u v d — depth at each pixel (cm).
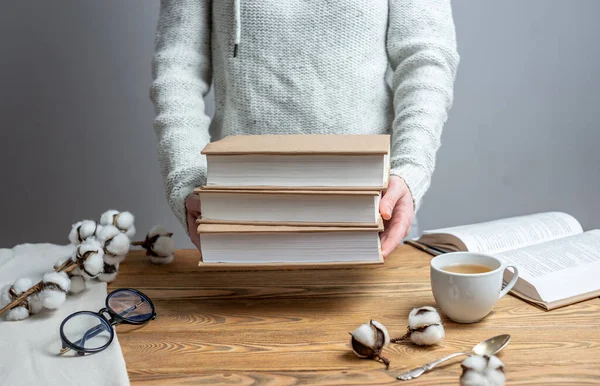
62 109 222
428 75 122
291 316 89
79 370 71
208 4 132
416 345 78
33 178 227
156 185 229
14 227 230
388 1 132
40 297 87
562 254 101
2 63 218
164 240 112
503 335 75
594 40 220
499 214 235
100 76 221
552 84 224
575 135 228
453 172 232
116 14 217
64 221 230
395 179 98
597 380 68
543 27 220
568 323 83
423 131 111
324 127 129
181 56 128
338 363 73
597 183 231
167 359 75
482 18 220
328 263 84
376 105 133
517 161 231
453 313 83
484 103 227
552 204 234
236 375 71
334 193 81
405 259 113
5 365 73
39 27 216
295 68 126
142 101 223
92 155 226
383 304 92
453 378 69
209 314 90
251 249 85
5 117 221
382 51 133
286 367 73
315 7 124
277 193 82
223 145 86
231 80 129
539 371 70
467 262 89
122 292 91
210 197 85
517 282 94
